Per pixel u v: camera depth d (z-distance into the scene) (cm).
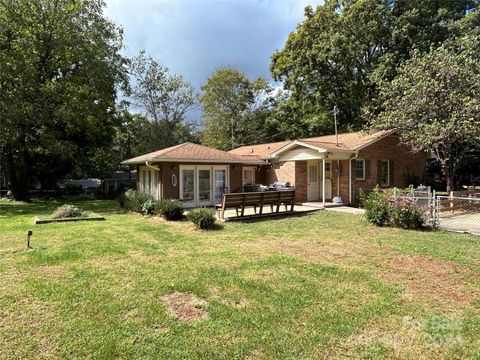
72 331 355
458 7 2233
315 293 465
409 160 1883
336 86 2744
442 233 912
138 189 1823
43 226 1037
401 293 468
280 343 334
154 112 3578
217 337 346
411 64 1519
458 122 1282
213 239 834
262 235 885
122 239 829
